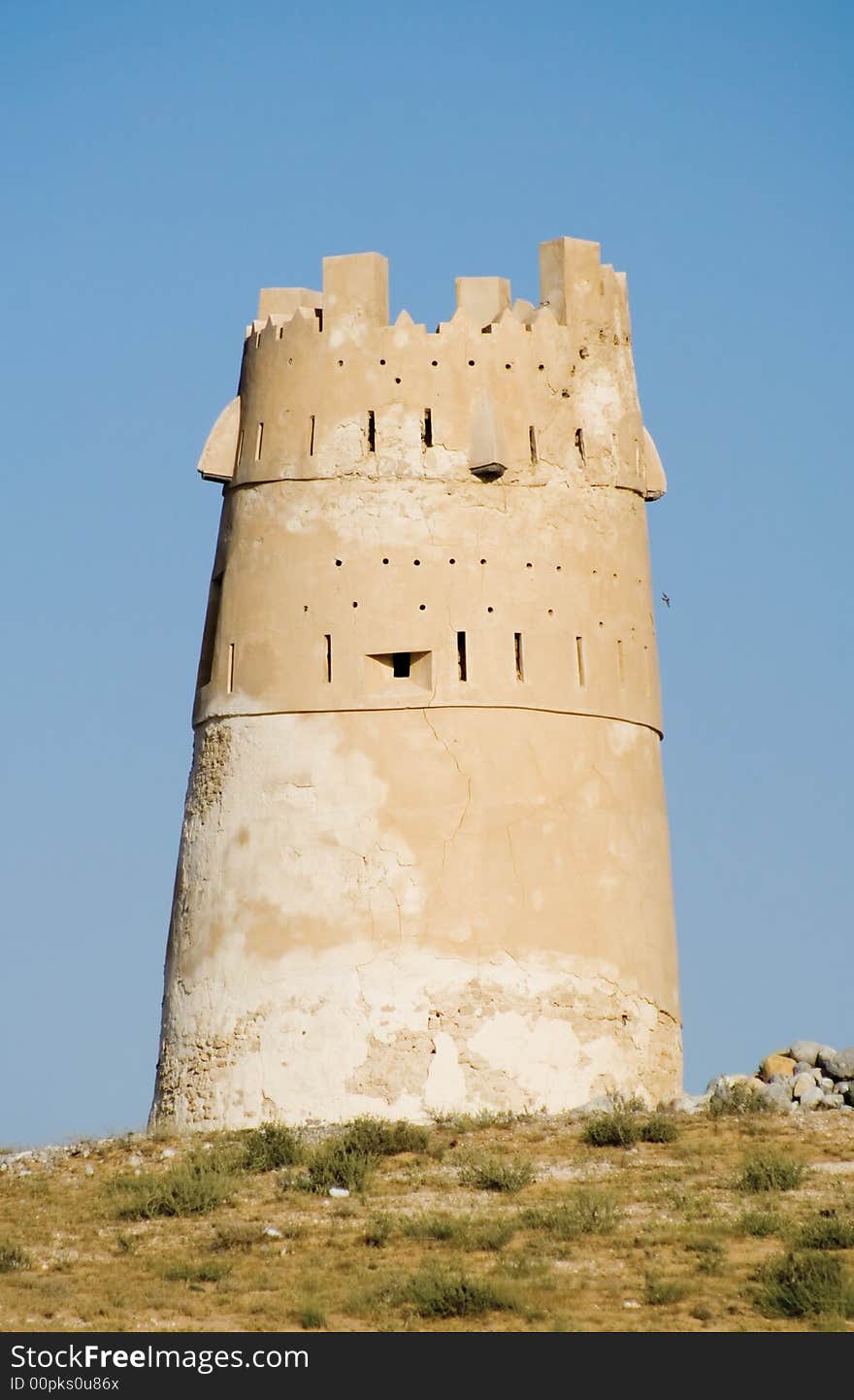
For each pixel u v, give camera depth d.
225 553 73.94
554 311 74.31
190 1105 69.69
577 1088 68.44
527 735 70.12
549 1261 52.94
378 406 72.19
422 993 68.12
